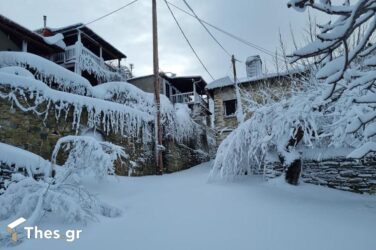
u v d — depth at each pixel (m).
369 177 7.30
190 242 4.05
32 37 14.16
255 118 8.60
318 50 2.43
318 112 7.58
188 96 23.44
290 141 8.03
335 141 7.50
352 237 4.20
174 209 5.70
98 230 4.51
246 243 4.01
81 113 9.37
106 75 17.55
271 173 8.46
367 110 6.58
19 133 7.56
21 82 7.88
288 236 4.25
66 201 4.76
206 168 14.52
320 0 2.25
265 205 5.95
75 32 16.81
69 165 6.14
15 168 5.98
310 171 8.11
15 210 4.90
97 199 5.43
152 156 12.20
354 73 2.92
